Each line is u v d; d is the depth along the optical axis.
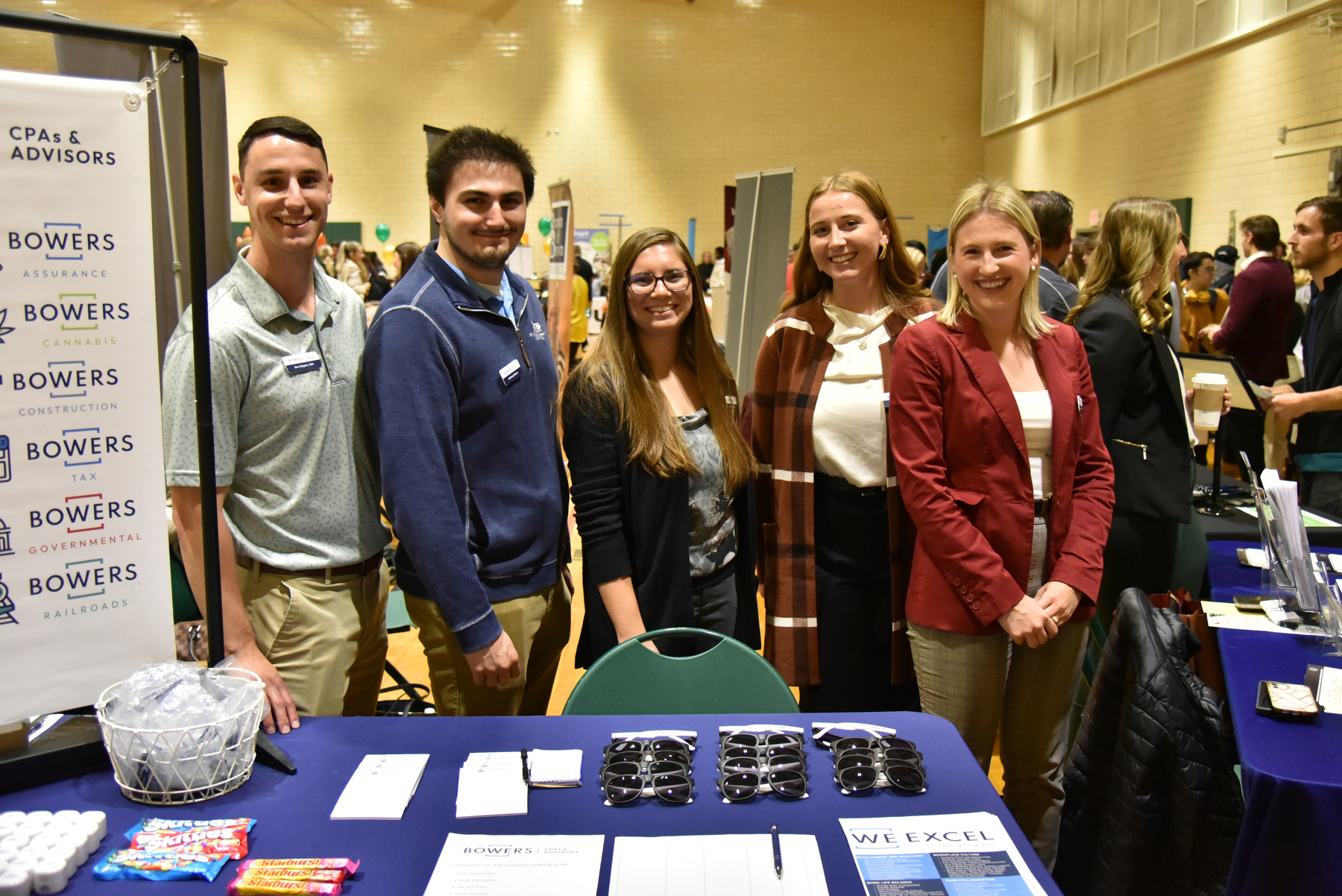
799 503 2.17
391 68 12.48
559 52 12.55
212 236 2.29
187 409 1.63
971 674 1.90
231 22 12.24
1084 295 2.45
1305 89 6.50
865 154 12.77
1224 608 2.09
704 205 12.89
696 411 2.08
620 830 1.21
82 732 1.36
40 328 1.26
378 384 1.72
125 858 1.12
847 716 1.52
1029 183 11.27
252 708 1.31
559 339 5.59
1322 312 3.45
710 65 12.62
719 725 1.49
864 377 2.12
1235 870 1.42
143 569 1.36
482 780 1.30
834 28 12.55
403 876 1.12
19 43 11.34
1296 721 1.56
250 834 1.19
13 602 1.27
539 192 12.82
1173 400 2.38
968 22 12.54
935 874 1.12
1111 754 1.69
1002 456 1.88
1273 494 2.05
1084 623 1.92
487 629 1.73
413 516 1.69
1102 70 9.39
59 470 1.29
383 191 12.69
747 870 1.13
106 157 1.28
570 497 2.13
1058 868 1.76
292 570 1.75
